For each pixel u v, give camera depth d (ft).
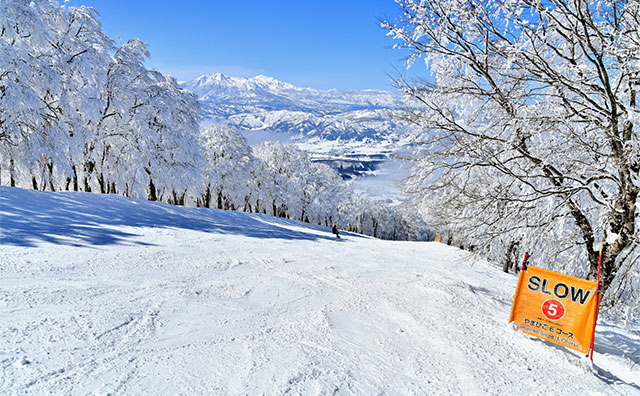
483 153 17.98
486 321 19.83
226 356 12.97
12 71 51.93
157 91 82.89
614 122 16.99
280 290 23.36
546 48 19.27
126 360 12.11
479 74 19.94
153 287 21.31
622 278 17.88
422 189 20.71
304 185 161.07
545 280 17.66
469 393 12.02
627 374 14.69
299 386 11.25
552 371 14.43
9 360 11.29
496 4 17.49
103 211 49.55
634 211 18.21
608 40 17.24
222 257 34.12
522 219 20.61
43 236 31.78
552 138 19.98
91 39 68.18
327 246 56.03
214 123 123.34
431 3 18.63
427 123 19.43
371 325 17.79
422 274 34.12
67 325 14.42
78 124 64.95
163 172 82.07
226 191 123.44
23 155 53.98
